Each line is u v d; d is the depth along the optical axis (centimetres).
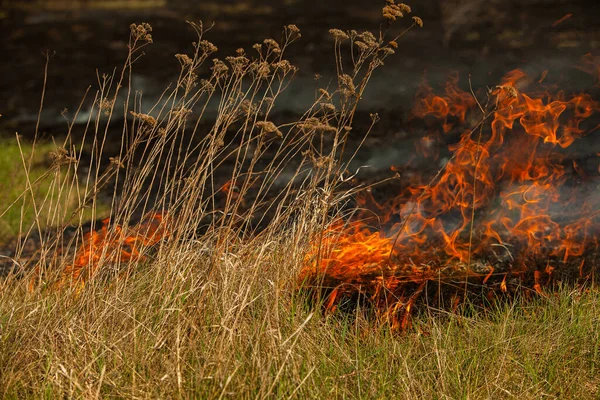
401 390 795
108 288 905
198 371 765
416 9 4197
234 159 1944
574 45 3022
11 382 771
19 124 2547
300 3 5194
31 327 838
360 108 2397
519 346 877
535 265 1044
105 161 1991
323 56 3456
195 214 962
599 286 997
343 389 777
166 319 849
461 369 834
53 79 3328
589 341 886
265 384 743
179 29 4491
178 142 2153
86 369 770
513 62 2831
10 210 1528
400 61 3155
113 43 4159
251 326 837
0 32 4641
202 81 966
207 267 927
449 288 986
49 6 5684
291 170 1802
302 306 909
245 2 5431
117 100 2855
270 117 2406
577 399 798
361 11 4759
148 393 741
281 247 975
